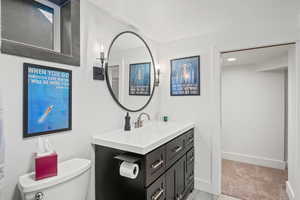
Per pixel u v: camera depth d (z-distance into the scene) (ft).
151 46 7.70
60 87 3.97
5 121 3.08
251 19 5.90
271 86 9.87
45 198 2.99
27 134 3.35
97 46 4.95
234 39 6.52
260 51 7.57
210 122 7.00
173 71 7.93
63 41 4.28
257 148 10.28
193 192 6.98
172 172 5.15
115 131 5.46
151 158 4.04
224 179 8.26
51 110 3.78
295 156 5.81
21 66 3.30
